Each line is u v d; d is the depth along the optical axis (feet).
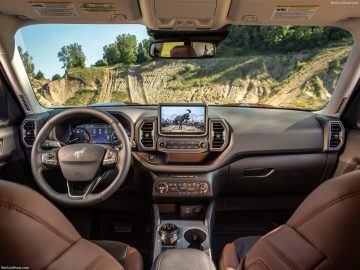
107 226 10.18
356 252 2.23
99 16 8.03
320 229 2.43
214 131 8.45
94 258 2.94
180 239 7.75
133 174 8.75
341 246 2.28
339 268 2.30
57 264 2.49
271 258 2.78
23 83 8.86
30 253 2.30
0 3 7.30
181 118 8.38
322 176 9.16
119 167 6.61
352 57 8.59
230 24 8.42
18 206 2.29
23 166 8.96
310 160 8.93
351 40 8.63
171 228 7.72
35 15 8.01
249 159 8.75
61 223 2.74
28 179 9.30
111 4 7.31
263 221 10.31
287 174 8.98
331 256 2.33
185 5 7.08
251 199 9.80
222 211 10.13
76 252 2.77
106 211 10.09
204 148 8.45
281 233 2.87
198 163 8.60
